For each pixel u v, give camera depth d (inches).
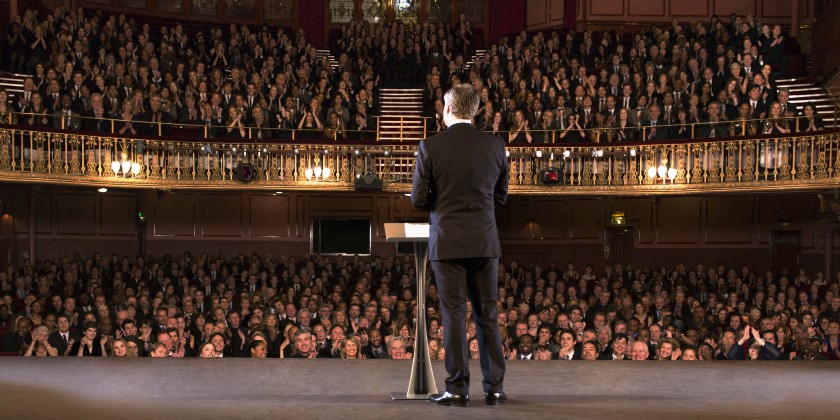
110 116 691.4
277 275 760.3
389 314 523.5
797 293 684.7
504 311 510.0
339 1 1116.5
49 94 678.5
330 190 716.0
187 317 533.3
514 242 960.9
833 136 613.3
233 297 634.2
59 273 717.9
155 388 167.5
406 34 956.6
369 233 949.2
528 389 172.7
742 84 708.7
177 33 905.5
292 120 737.0
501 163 164.6
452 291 159.2
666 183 682.2
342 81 794.8
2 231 805.2
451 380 157.5
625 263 912.3
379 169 726.5
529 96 749.9
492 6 1093.1
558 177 689.0
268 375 184.1
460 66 896.9
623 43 945.5
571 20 1028.5
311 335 417.7
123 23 876.6
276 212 940.0
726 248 874.8
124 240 896.3
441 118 778.2
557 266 941.8
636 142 687.1
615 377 186.4
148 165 681.6
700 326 531.8
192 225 919.0
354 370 192.7
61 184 649.6
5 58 785.6
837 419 143.3
